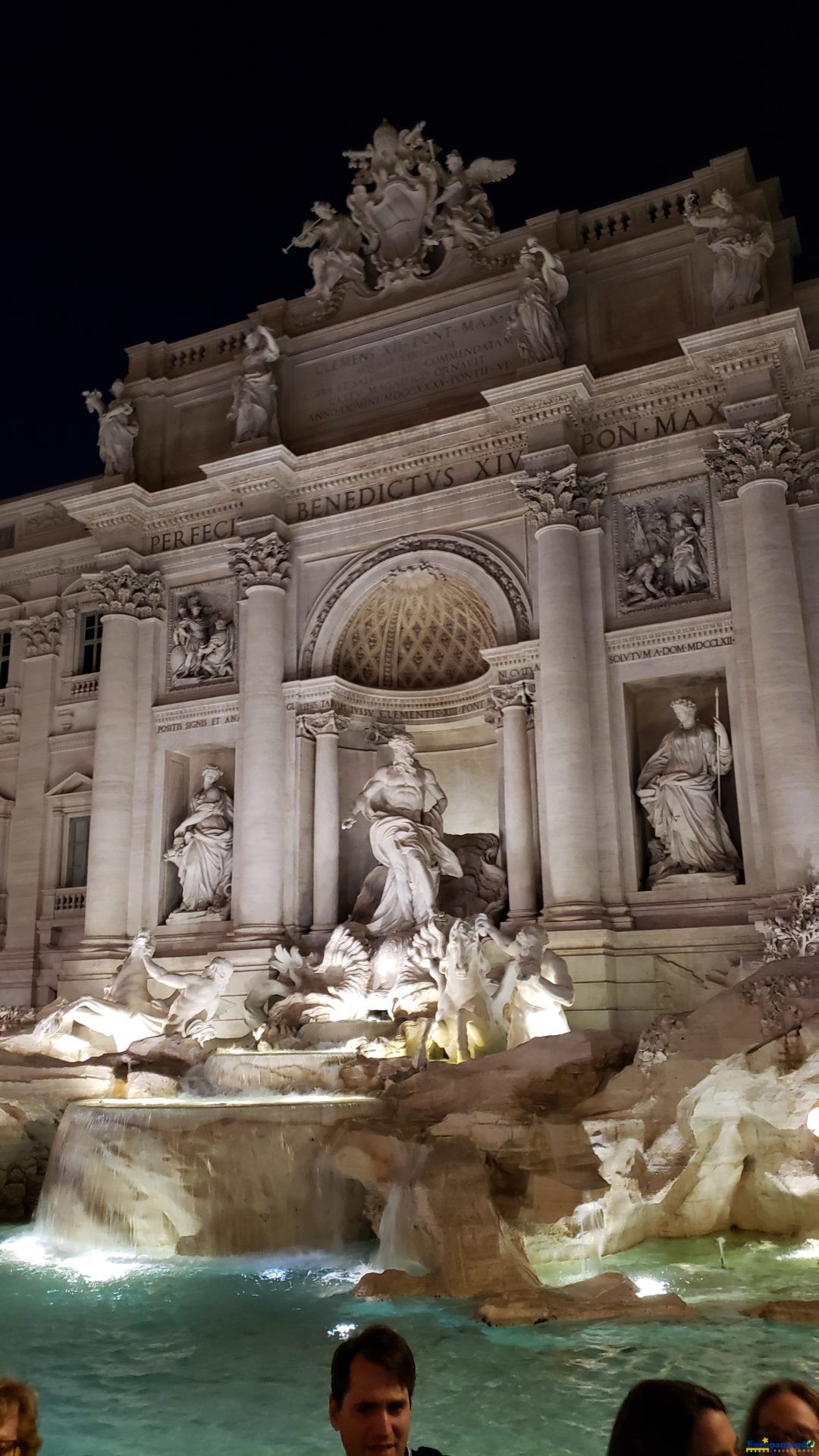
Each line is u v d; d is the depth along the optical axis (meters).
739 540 27.19
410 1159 17.52
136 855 32.72
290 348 34.28
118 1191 18.89
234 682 32.94
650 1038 19.20
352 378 33.25
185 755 34.19
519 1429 10.45
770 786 25.23
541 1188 16.88
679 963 26.03
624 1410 3.59
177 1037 25.03
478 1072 19.80
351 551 32.09
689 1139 18.61
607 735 27.67
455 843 30.69
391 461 31.70
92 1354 12.97
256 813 30.69
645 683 28.28
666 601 27.98
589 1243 16.81
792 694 25.38
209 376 35.53
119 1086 23.50
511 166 32.81
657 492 28.67
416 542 30.98
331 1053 22.92
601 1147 17.80
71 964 31.50
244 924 30.12
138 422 36.03
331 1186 18.56
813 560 27.05
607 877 27.05
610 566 28.72
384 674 33.38
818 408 28.17
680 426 28.72
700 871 26.61
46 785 36.59
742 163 29.23
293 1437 10.49
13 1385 4.82
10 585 39.06
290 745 31.55
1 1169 22.91
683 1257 17.58
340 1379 4.41
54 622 37.62
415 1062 21.78
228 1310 14.72
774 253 29.00
